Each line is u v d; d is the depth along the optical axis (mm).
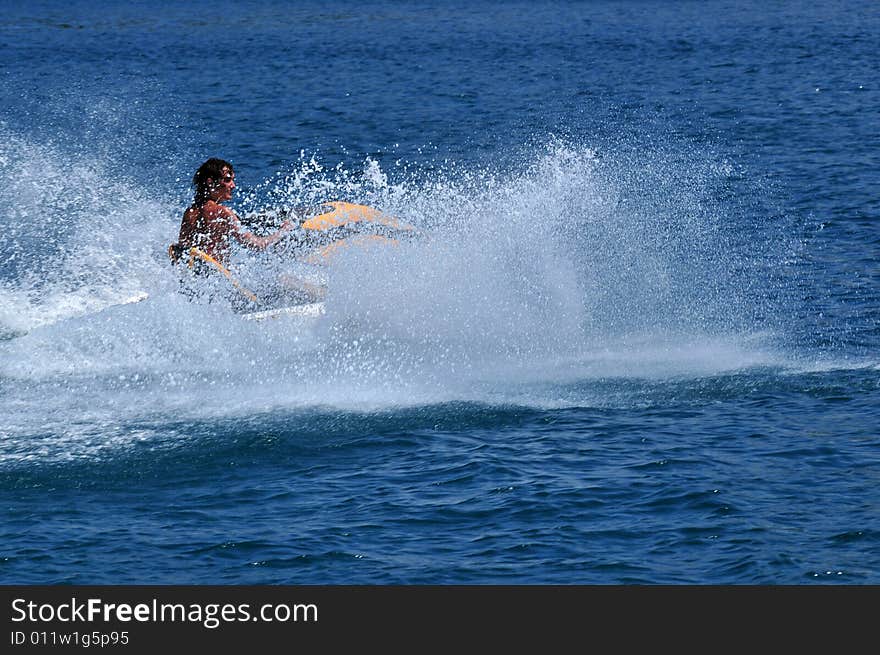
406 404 44750
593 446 40000
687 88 166875
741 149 111375
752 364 49188
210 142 124000
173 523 34625
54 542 33406
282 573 31594
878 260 67812
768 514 34312
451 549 32750
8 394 46062
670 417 42781
